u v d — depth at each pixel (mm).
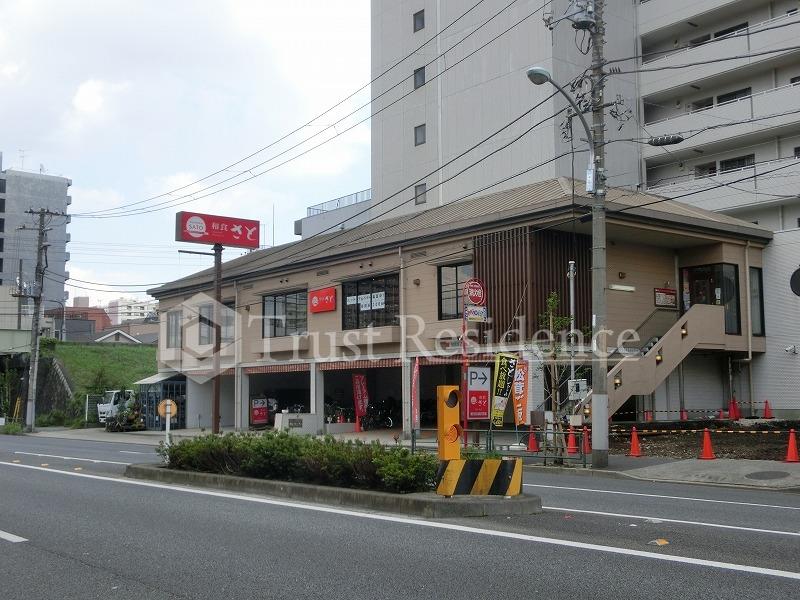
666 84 44281
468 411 19781
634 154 44750
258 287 37938
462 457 12250
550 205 24875
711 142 41844
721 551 8414
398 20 51188
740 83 42656
